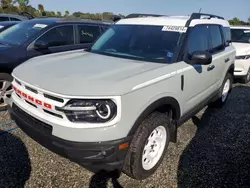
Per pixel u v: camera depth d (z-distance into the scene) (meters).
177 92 2.91
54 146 2.24
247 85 7.12
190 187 2.67
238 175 2.88
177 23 3.38
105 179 2.73
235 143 3.63
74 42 5.35
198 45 3.52
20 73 2.72
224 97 5.07
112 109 2.13
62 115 2.18
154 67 2.73
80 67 2.69
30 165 2.89
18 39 4.71
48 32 4.86
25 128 2.57
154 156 2.82
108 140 2.17
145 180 2.76
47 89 2.24
